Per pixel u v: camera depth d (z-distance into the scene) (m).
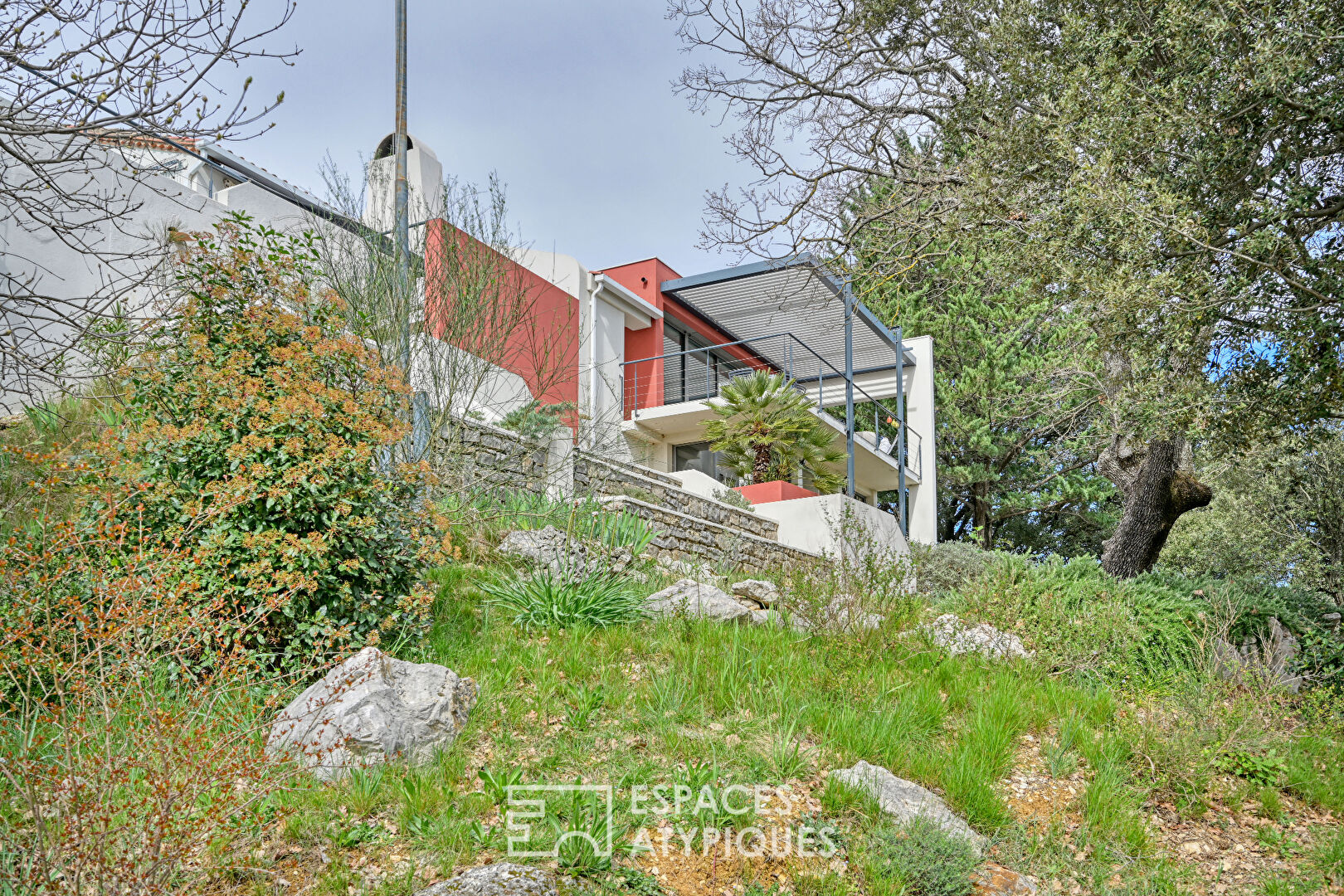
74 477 5.68
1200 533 22.69
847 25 12.41
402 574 6.39
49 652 4.39
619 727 5.54
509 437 10.66
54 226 5.75
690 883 4.25
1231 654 8.10
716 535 12.00
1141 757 6.14
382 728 4.76
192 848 3.76
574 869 4.14
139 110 4.86
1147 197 8.27
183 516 5.49
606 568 8.38
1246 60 7.68
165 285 7.62
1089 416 22.64
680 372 20.55
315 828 4.22
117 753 4.02
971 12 10.81
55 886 3.31
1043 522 27.80
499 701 5.63
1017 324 22.97
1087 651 8.20
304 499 5.79
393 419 6.86
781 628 7.85
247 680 4.87
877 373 22.33
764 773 5.15
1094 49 9.02
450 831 4.26
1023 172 9.70
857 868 4.50
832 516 13.60
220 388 6.05
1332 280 7.63
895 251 12.64
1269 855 5.41
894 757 5.57
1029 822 5.25
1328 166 8.40
